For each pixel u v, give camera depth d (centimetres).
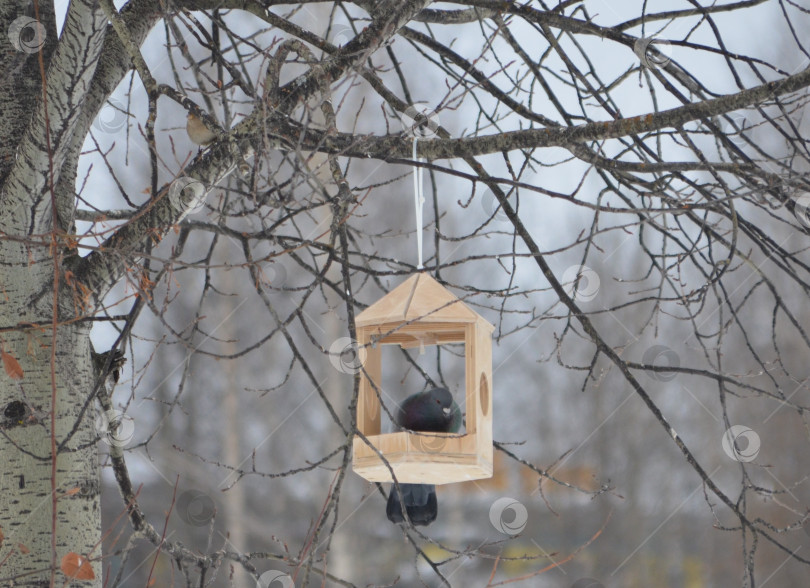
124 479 755
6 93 754
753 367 2586
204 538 2173
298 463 2383
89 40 645
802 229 767
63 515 680
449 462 713
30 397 688
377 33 683
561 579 2414
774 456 2531
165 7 666
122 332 626
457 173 685
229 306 2420
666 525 2645
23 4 772
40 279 700
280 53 709
